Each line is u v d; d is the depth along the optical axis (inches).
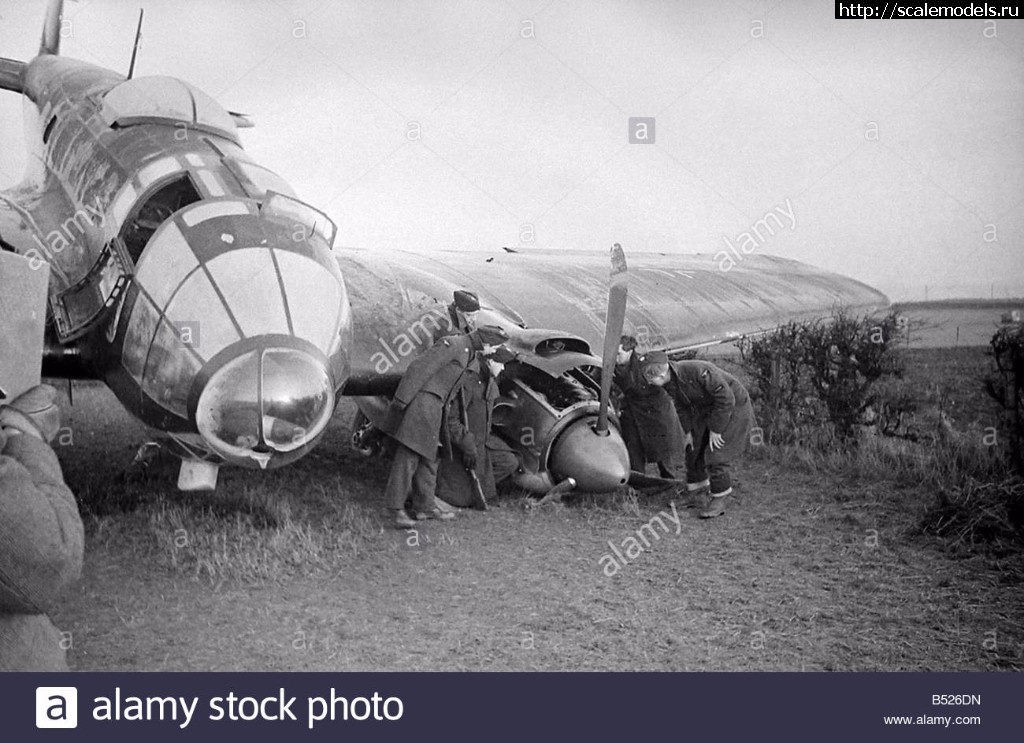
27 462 80.3
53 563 77.9
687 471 283.0
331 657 166.1
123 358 223.5
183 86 271.9
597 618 187.2
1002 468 269.0
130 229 232.7
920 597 195.8
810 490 282.0
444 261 451.2
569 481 267.4
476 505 268.4
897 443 308.7
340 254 371.9
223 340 201.6
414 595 201.2
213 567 213.5
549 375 286.2
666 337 384.5
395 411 251.4
